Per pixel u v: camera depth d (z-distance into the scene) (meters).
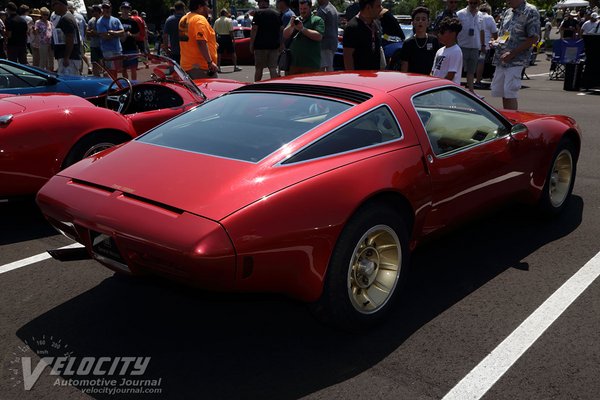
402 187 3.12
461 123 3.76
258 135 3.09
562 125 4.56
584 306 3.37
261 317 3.33
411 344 3.00
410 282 3.71
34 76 6.39
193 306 3.47
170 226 2.53
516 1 6.93
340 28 17.16
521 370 2.76
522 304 3.40
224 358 2.91
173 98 5.89
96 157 3.33
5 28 13.44
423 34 6.37
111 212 2.73
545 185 4.46
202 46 7.95
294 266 2.70
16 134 4.43
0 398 2.61
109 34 11.59
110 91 6.26
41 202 3.13
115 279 3.84
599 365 2.79
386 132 3.25
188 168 2.89
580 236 4.45
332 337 3.09
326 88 3.47
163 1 37.22
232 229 2.51
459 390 2.62
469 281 3.72
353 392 2.62
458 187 3.57
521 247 4.25
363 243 2.97
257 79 9.95
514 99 7.20
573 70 12.96
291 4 11.42
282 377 2.74
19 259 4.18
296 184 2.73
